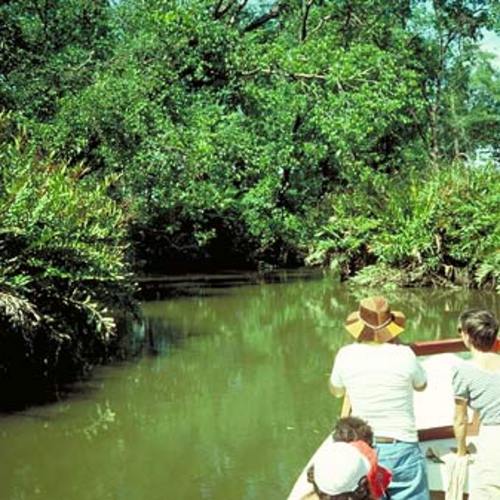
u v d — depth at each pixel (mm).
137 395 9539
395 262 21125
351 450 3338
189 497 6145
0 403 9219
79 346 11156
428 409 6551
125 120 18250
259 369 10945
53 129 17719
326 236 24531
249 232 28766
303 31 28938
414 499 4496
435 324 14398
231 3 27438
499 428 4551
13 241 10203
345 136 25266
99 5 21922
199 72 23250
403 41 31125
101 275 11055
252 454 7211
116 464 7004
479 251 19453
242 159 23703
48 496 6215
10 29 20031
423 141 35469
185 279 24922
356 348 4754
